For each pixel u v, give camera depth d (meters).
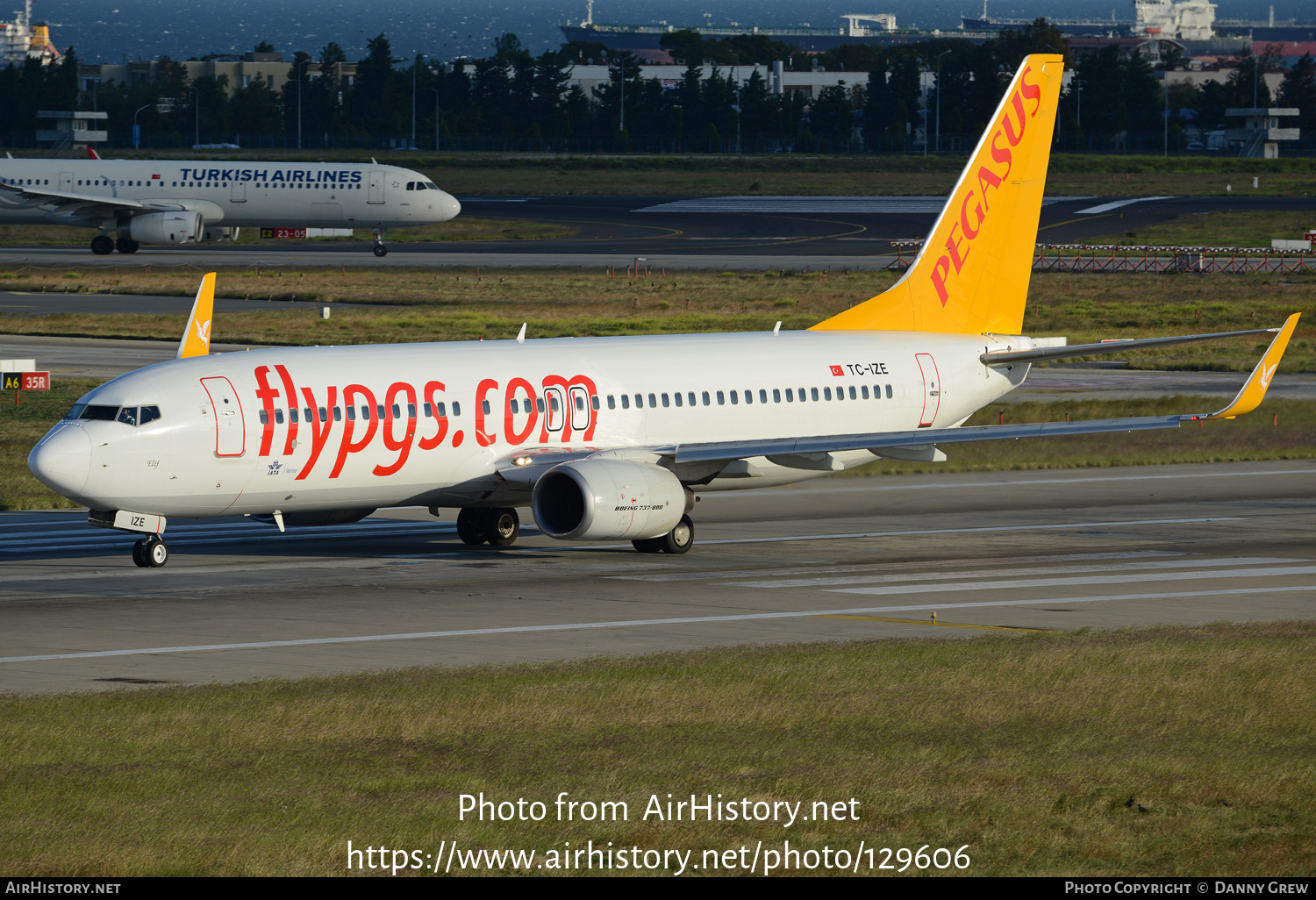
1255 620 113.94
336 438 133.50
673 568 138.12
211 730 77.19
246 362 134.12
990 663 93.75
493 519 150.62
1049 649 99.00
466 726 78.06
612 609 117.69
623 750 73.94
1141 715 81.00
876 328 170.38
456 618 113.25
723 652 99.19
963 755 73.44
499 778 69.44
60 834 61.50
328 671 95.19
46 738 75.50
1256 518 169.12
